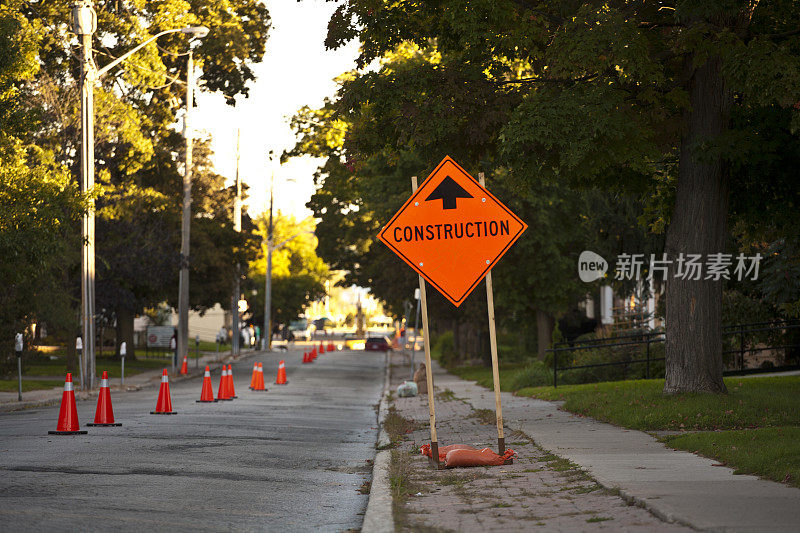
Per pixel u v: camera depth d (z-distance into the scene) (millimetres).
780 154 22312
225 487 13758
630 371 36156
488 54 22750
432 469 14914
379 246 59875
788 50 19406
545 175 21562
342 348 110312
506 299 46344
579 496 11602
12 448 17969
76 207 32875
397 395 35156
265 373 56656
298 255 155375
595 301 63938
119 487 13430
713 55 20656
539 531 9477
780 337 35031
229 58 59375
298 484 14391
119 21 51281
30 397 33281
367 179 49969
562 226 44406
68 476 14375
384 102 22422
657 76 20062
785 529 8844
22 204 30594
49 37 50375
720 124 22062
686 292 22672
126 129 48688
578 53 19141
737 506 10164
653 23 22141
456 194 14680
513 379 38406
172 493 13062
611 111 19750
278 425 23922
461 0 20844
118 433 20969
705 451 15445
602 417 22203
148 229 55188
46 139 46031
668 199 24766
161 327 79688
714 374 22625
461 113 21969
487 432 20562
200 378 51312
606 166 20922
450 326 91000
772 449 14086
